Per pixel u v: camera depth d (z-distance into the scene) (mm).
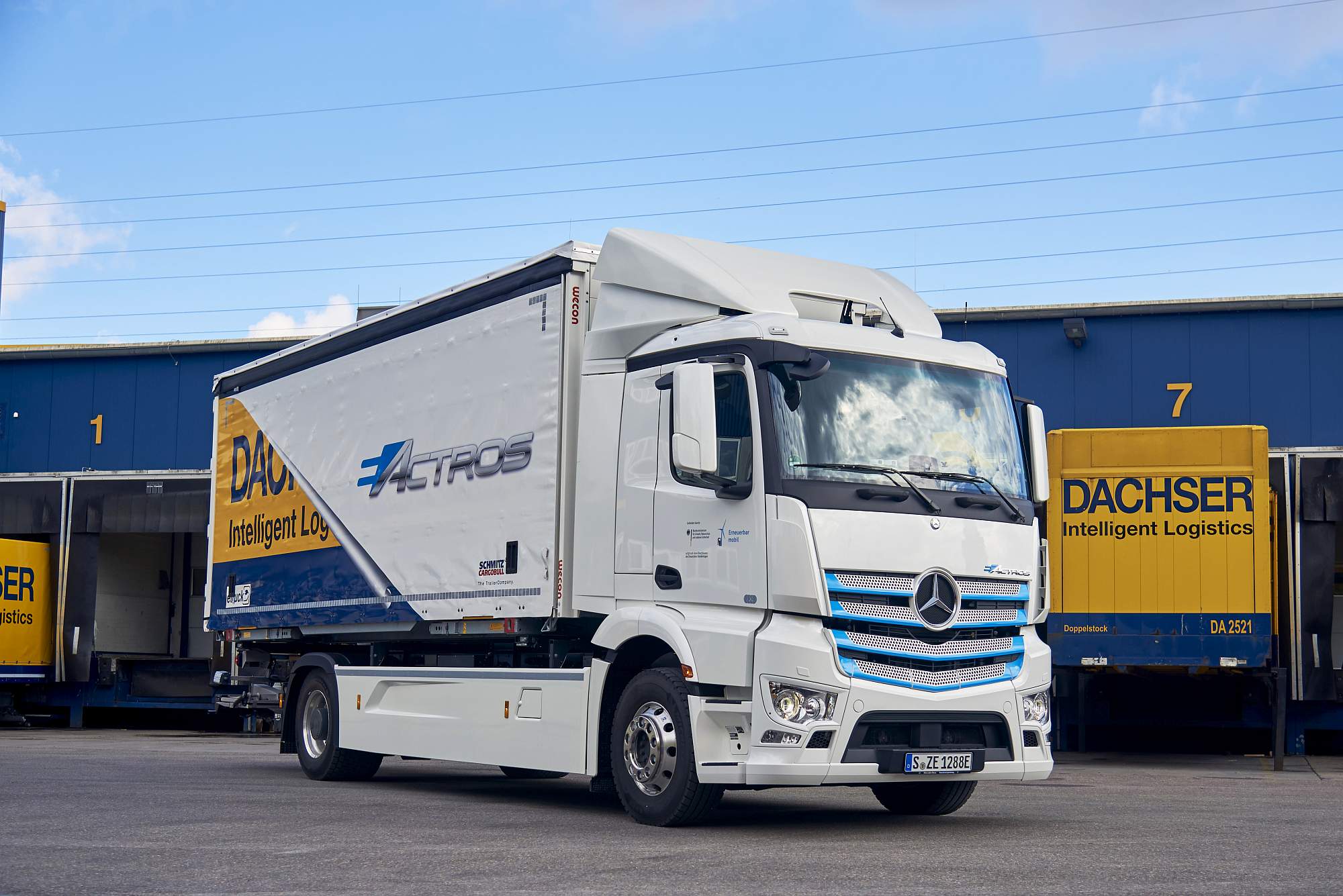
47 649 26312
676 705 8727
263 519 13938
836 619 8258
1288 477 19297
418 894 6031
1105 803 11266
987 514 8977
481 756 10508
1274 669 16750
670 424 8727
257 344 28078
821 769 8109
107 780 12781
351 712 12352
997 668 8898
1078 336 21641
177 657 26953
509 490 10328
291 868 6875
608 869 6828
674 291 9328
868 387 8859
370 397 12328
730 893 6043
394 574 11664
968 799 10375
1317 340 21125
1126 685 19484
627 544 9289
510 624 10367
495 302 10773
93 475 26531
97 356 28891
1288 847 7930
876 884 6305
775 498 8336
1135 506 17250
